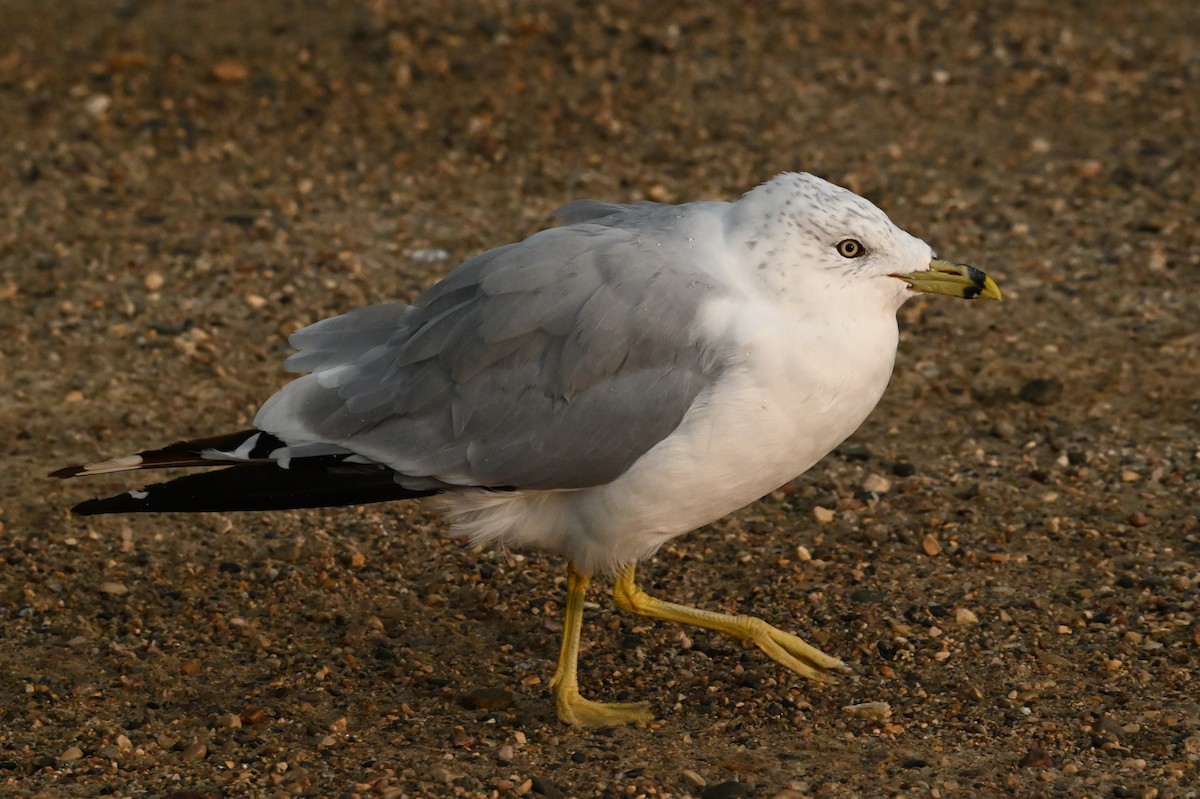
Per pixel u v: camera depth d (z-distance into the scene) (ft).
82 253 52.47
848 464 41.04
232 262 52.01
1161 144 59.67
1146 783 27.53
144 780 28.43
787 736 29.78
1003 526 37.73
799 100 63.77
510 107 63.46
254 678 32.27
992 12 70.90
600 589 35.94
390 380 30.14
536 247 29.84
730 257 28.91
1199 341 46.44
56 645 33.24
